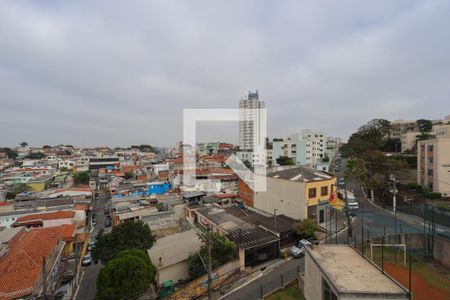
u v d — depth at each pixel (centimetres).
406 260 2000
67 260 2303
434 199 3388
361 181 3912
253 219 2827
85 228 3356
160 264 1945
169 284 1809
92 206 4459
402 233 2222
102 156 10550
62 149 14312
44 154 11762
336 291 994
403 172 3838
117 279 1492
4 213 3425
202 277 1773
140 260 1609
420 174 3991
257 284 1764
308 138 7906
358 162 4147
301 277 1639
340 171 6091
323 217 2844
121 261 1562
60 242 2259
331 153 8219
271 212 3180
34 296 1465
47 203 3919
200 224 3216
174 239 2430
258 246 2077
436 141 3594
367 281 1058
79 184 6178
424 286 1662
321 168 6247
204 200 4119
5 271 1566
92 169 8719
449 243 1908
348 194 3728
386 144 6556
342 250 1394
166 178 6091
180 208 3738
